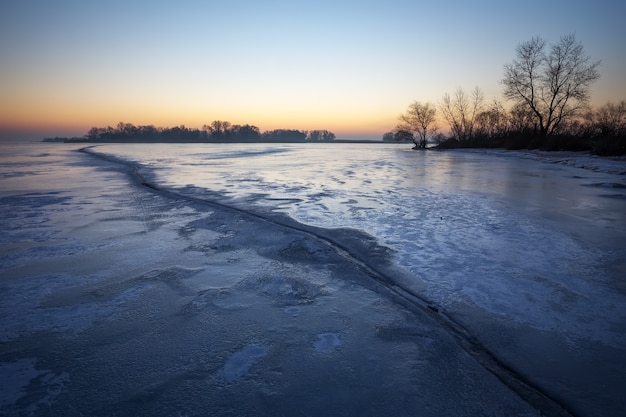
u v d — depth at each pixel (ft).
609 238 19.65
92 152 139.95
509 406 7.70
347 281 14.07
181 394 7.99
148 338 10.21
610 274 14.65
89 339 10.19
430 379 8.51
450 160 89.35
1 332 10.56
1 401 7.79
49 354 9.52
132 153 132.46
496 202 30.12
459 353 9.54
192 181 45.73
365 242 18.98
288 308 11.94
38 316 11.46
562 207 28.12
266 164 76.89
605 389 8.27
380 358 9.29
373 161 86.48
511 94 129.29
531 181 44.62
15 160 90.74
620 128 91.45
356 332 10.51
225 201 30.96
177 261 16.29
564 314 11.53
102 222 23.50
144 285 13.74
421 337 10.25
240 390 8.11
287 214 25.61
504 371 8.93
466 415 7.42
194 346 9.81
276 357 9.32
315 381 8.41
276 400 7.79
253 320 11.16
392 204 29.22
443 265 15.74
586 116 118.21
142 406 7.64
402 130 205.36
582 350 9.71
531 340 10.19
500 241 19.10
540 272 14.88
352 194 34.40
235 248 18.06
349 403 7.71
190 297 12.73
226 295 12.86
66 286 13.70
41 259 16.61
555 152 100.78
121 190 37.65
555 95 120.88
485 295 12.87
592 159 74.64
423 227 21.94
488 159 93.20
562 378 8.66
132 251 17.69
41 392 8.09
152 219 24.25
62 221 23.81
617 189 37.68
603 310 11.76
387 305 12.14
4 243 19.01
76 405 7.68
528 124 135.33
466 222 23.20
